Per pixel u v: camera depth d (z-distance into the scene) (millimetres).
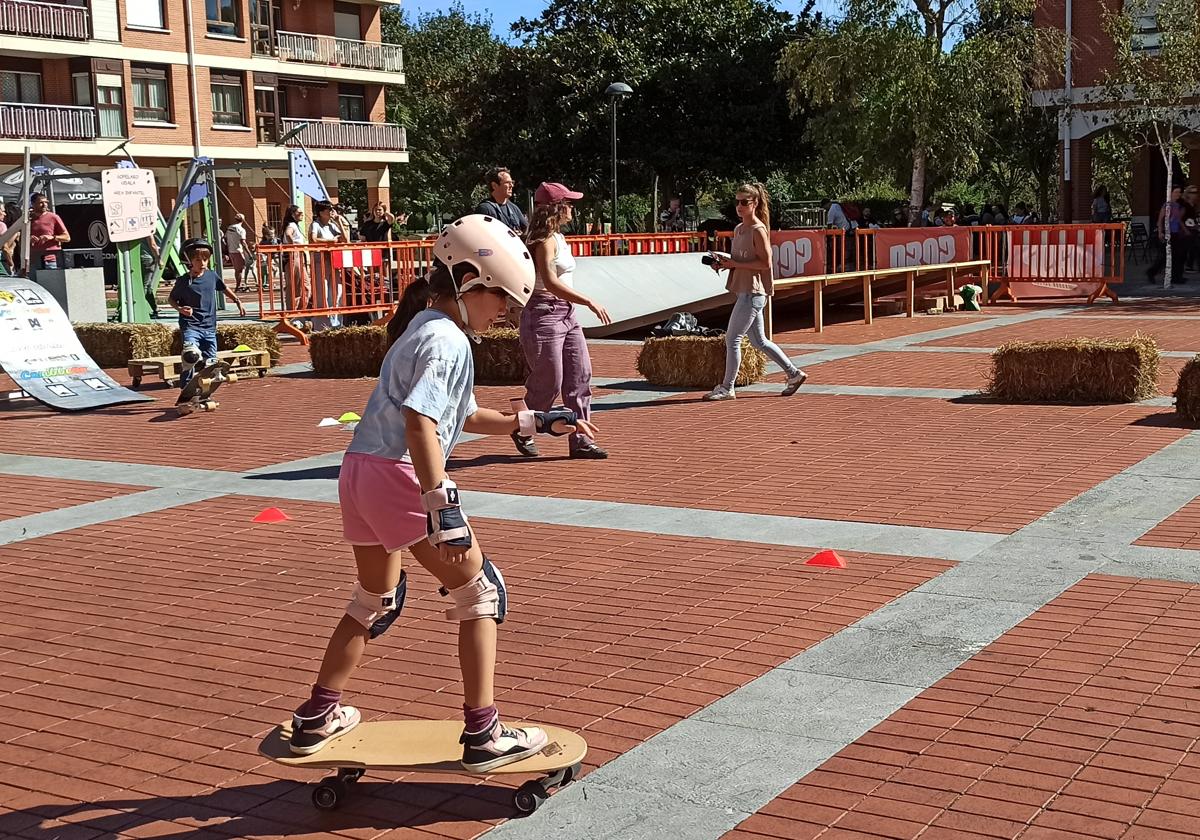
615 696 4613
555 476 8680
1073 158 32688
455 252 3814
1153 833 3457
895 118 32188
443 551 3584
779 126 45344
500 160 48938
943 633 5176
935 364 14211
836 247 23656
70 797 3941
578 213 57406
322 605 5875
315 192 26016
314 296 18453
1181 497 7332
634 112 46094
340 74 49719
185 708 4656
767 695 4574
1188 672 4648
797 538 6777
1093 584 5762
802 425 10406
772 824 3600
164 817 3779
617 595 5863
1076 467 8289
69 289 20141
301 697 4730
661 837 3545
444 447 3783
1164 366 13188
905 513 7230
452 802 3820
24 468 9672
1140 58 26406
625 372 14453
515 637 5320
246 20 45719
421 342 3689
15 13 38812
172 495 8461
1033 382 11180
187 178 21891
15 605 6023
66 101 41281
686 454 9312
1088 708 4348
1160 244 26844
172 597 6078
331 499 8164
